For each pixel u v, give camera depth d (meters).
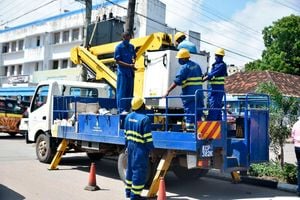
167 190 9.44
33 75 43.69
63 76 38.62
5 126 21.53
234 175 10.26
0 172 11.00
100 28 14.09
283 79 31.70
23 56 48.59
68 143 11.78
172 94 9.62
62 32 43.88
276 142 11.15
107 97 13.58
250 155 8.77
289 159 15.41
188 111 8.33
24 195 8.27
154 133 8.65
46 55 44.81
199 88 8.56
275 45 40.12
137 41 10.96
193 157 7.97
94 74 13.08
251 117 8.83
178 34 10.36
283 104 10.97
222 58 9.05
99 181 10.16
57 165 11.97
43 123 12.85
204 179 11.04
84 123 10.77
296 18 39.56
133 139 7.70
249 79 31.36
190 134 7.89
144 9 34.56
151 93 9.91
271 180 10.31
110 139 9.75
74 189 9.00
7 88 34.12
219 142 8.19
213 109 8.19
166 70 9.66
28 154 15.12
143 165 7.67
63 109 12.22
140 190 7.66
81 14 41.03
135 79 10.45
